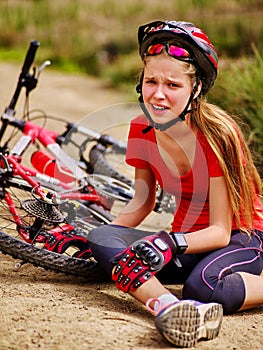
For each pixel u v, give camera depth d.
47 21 26.42
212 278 4.61
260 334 4.41
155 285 4.46
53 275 5.43
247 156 5.00
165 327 3.99
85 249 5.38
